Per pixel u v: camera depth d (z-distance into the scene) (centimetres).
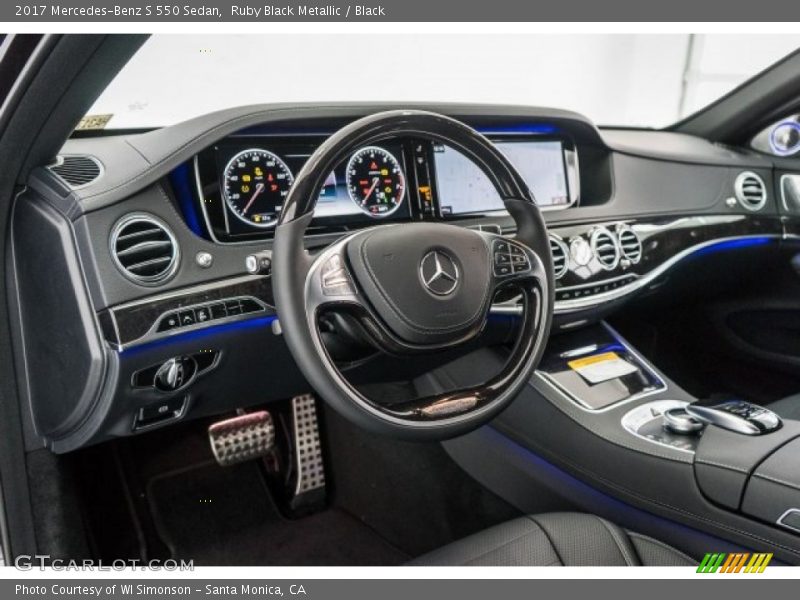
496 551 86
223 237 107
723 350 185
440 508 145
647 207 156
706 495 101
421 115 89
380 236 85
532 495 136
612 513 120
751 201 173
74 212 96
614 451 116
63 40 77
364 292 83
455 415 86
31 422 120
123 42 80
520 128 141
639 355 144
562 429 126
